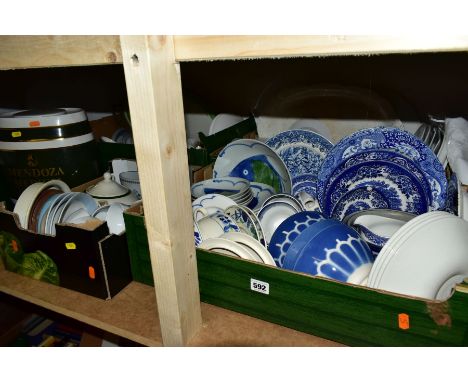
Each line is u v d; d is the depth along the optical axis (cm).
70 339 146
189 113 142
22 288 87
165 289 65
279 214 94
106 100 158
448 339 55
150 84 51
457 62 113
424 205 89
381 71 122
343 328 64
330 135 130
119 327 74
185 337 68
